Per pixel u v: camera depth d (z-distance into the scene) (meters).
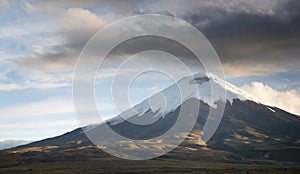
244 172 171.12
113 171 191.88
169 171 190.50
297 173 163.00
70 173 184.88
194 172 180.62
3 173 195.75
